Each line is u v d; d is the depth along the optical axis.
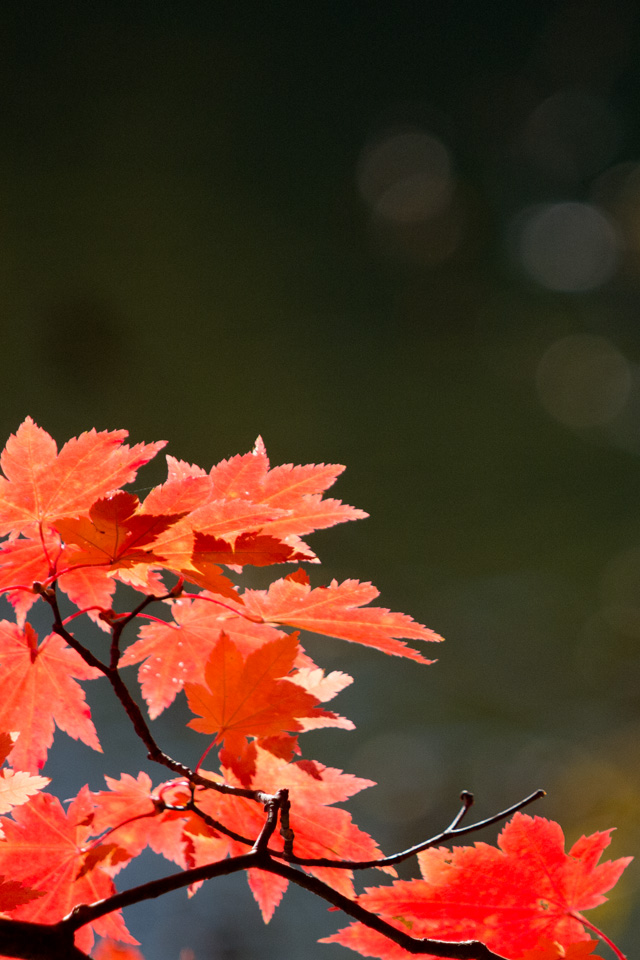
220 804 1.61
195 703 1.60
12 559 1.61
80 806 1.60
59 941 1.50
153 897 1.52
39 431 1.60
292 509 1.61
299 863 1.57
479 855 1.60
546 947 1.60
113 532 1.58
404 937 1.56
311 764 1.61
